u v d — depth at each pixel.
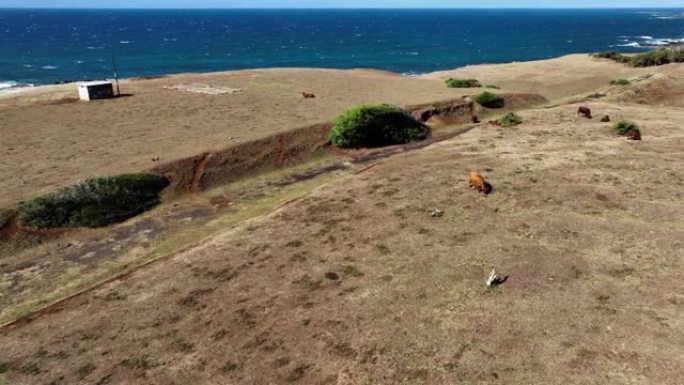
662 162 23.78
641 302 13.52
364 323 13.13
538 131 30.91
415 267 15.62
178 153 26.52
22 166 25.00
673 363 11.24
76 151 27.31
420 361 11.73
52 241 19.48
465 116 38.06
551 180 21.80
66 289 16.28
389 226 18.33
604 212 18.66
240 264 16.34
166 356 12.34
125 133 30.80
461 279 14.89
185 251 17.53
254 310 13.92
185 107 37.88
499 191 20.86
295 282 15.18
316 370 11.66
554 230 17.47
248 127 31.70
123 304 14.54
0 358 12.61
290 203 21.02
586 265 15.36
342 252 16.77
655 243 16.41
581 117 34.41
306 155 29.03
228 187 24.78
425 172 23.61
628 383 10.73
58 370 12.06
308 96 41.88
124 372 11.89
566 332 12.42
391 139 31.34
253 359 12.09
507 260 15.76
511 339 12.26
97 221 20.56
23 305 15.48
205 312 13.95
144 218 21.42
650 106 39.00
